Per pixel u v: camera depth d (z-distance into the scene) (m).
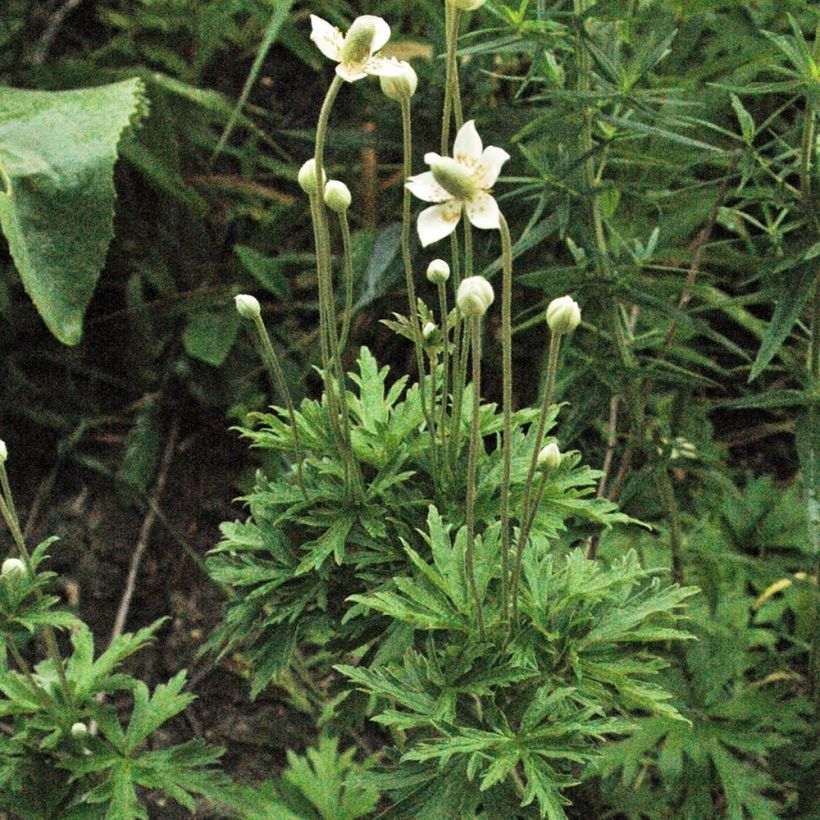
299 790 0.80
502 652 0.60
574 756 0.58
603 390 0.73
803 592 0.85
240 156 1.10
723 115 0.88
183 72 1.15
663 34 0.72
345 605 0.65
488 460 0.64
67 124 0.90
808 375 0.69
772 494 0.89
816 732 0.75
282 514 0.65
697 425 0.89
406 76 0.57
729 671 0.77
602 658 0.61
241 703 0.92
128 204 1.08
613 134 0.69
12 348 1.05
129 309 1.06
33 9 1.16
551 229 0.70
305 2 1.16
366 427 0.66
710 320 1.06
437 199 0.54
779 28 0.79
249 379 1.04
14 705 0.67
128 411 1.05
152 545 0.99
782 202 0.67
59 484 1.01
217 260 1.11
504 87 1.02
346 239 0.60
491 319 0.97
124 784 0.67
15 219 0.86
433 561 0.64
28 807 0.68
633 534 0.82
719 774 0.74
